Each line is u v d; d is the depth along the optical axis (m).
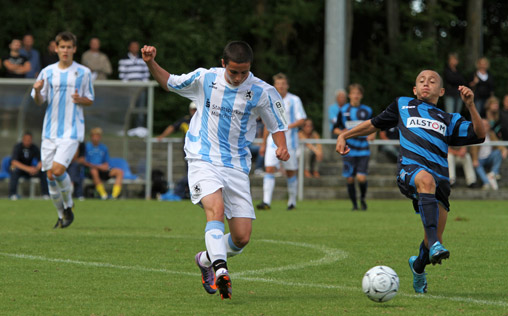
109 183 63.50
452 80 71.44
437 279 21.84
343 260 25.53
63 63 34.25
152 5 96.88
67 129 34.00
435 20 105.81
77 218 40.69
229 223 19.44
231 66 18.58
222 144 19.39
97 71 68.56
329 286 20.58
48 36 92.62
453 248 28.89
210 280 19.23
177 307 17.61
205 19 102.06
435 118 19.41
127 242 29.89
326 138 71.00
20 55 65.69
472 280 21.67
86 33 95.62
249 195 19.48
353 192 49.38
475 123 18.84
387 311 17.19
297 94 104.69
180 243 29.75
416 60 103.62
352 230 35.53
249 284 20.88
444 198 19.22
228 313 16.92
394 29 106.56
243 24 101.94
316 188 65.06
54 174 33.38
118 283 20.80
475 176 64.19
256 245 29.53
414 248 28.81
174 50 96.75
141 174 59.72
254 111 19.73
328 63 70.94
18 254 26.12
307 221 40.38
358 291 19.83
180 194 58.19
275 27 101.44
